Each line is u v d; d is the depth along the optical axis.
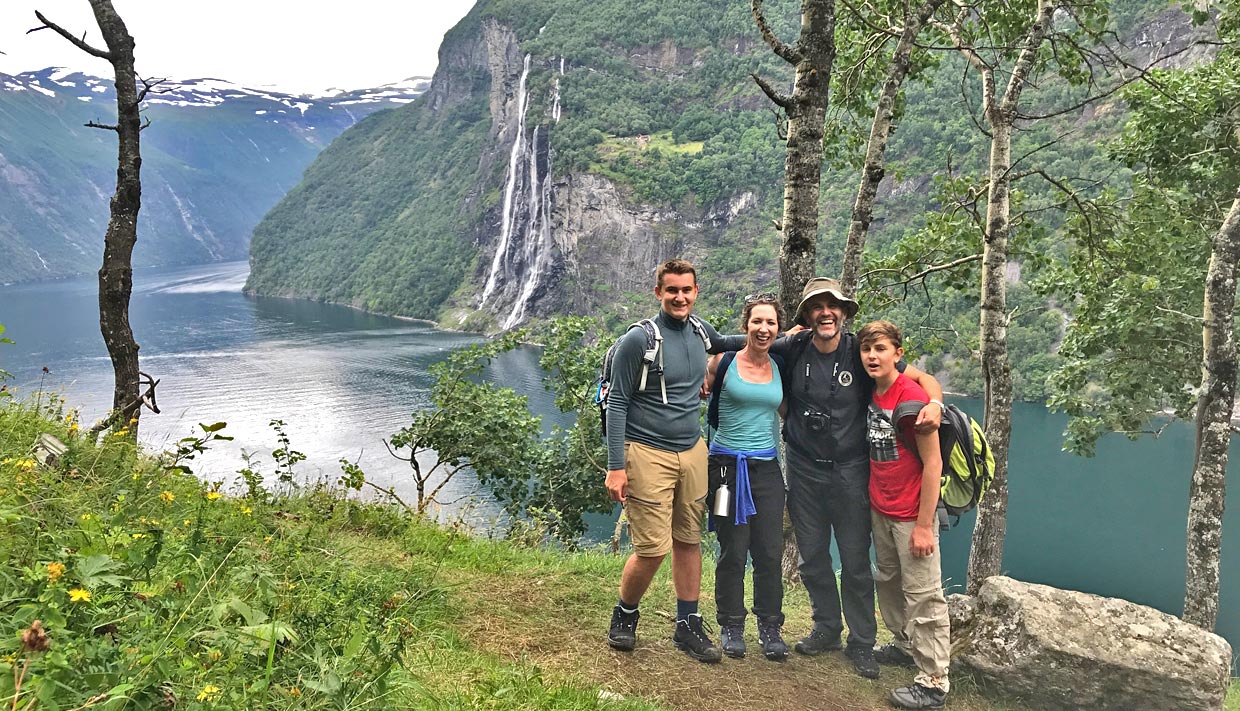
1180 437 63.50
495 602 4.29
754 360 4.15
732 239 163.38
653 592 5.12
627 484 3.85
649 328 3.79
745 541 4.21
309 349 133.75
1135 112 14.46
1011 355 82.00
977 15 10.68
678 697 3.61
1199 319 11.22
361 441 66.56
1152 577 36.56
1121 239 13.66
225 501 4.63
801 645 4.50
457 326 191.25
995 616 4.46
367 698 2.28
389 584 3.90
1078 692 4.11
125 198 6.79
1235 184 14.27
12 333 156.00
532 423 18.05
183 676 1.95
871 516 4.25
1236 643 26.53
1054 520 45.31
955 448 4.00
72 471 4.09
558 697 3.12
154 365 112.88
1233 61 13.21
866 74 10.52
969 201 12.05
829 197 120.94
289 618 2.63
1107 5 10.34
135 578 2.31
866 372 4.21
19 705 1.53
